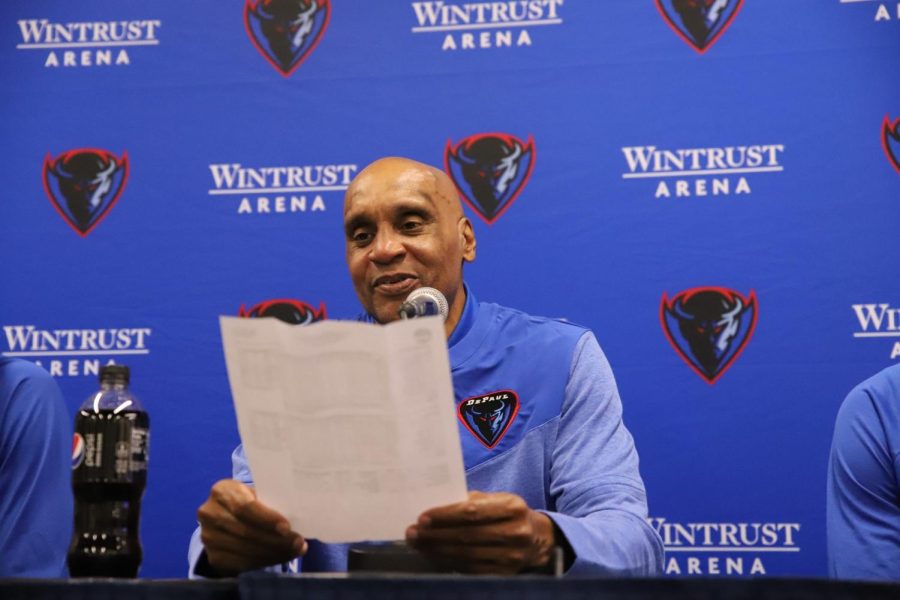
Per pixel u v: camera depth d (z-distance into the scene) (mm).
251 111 4285
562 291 4055
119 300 4207
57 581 1655
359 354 1773
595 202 4086
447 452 1810
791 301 3934
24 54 4387
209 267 4207
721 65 4086
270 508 1919
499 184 4137
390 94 4238
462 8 4246
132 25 4375
